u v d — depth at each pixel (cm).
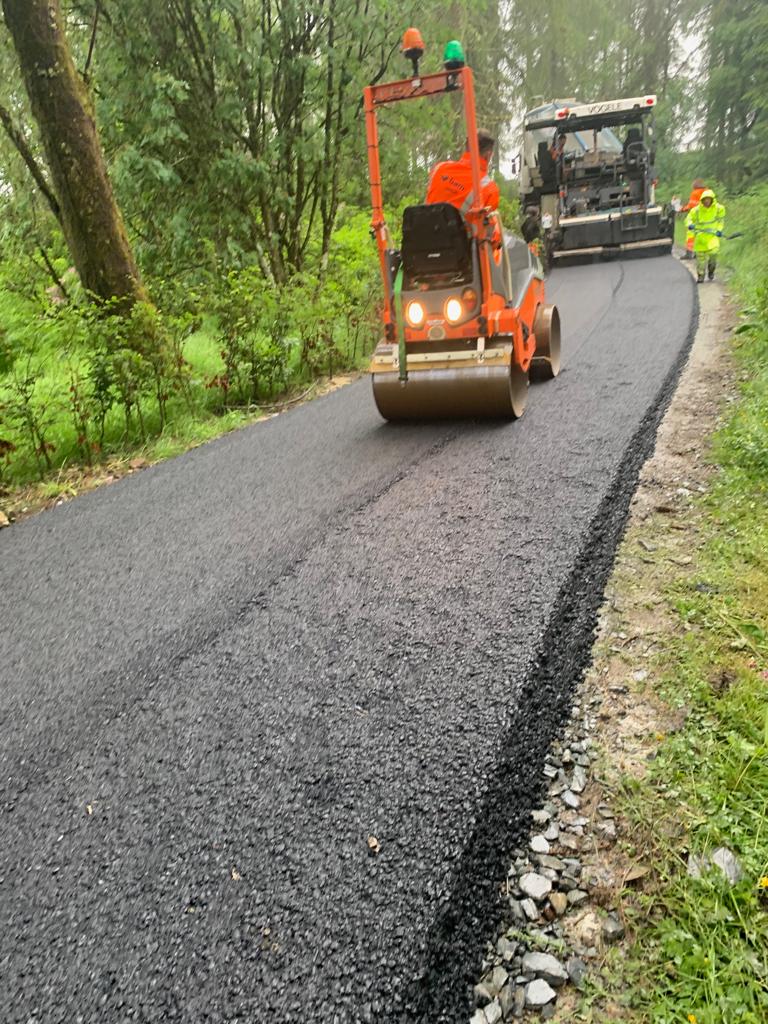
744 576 292
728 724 214
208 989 154
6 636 310
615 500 380
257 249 1114
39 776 225
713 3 2809
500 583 309
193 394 726
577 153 1694
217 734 235
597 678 246
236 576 345
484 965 158
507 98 2616
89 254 747
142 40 963
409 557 343
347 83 1091
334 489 447
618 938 162
